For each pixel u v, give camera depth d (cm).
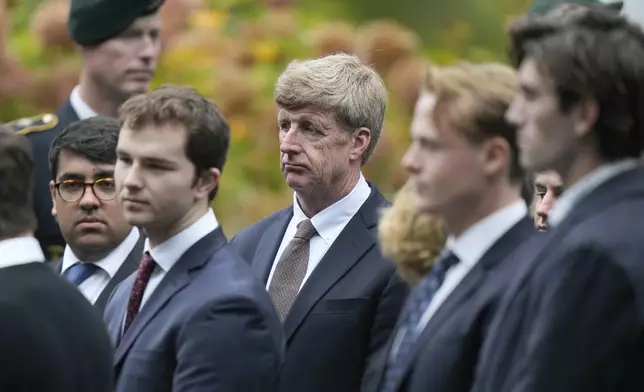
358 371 1053
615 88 793
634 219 769
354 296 1061
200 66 1667
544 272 777
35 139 1377
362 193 1105
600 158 802
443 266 890
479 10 1848
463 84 856
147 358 948
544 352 759
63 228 1162
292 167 1087
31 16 1750
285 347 1062
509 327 798
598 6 833
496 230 866
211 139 981
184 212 980
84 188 1154
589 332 752
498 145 855
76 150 1155
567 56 796
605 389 752
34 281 848
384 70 1675
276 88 1100
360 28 1719
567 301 757
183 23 1705
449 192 860
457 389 841
